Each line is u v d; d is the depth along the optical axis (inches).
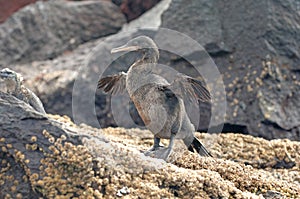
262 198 417.1
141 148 460.8
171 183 402.9
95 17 932.6
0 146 401.4
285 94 689.6
